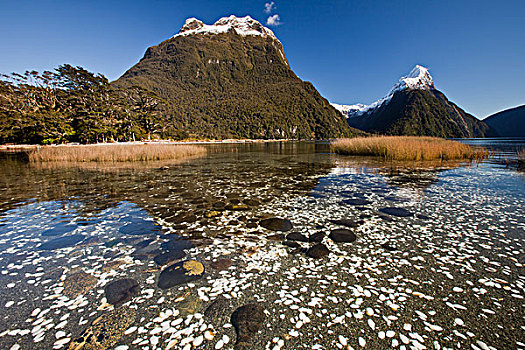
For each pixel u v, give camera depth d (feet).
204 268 8.64
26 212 15.53
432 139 70.74
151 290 7.45
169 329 5.91
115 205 16.88
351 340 5.53
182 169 36.50
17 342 5.50
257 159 53.93
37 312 6.53
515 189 20.53
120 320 6.22
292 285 7.63
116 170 35.83
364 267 8.57
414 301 6.82
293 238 11.07
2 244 10.82
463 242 10.39
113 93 145.18
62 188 22.80
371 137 67.56
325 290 7.36
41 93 132.67
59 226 12.98
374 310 6.50
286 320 6.18
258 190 20.99
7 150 96.12
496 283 7.57
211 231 12.00
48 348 5.34
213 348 5.32
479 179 25.50
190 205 16.60
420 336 5.64
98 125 118.93
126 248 10.28
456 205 15.90
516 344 5.38
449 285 7.50
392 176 27.84
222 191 20.72
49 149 58.95
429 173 29.96
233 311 6.51
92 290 7.48
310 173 30.94
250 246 10.33
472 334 5.68
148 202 17.48
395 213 14.38
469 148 53.52
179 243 10.69
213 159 54.95
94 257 9.57
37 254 9.86
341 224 12.68
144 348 5.31
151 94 183.11
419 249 9.82
